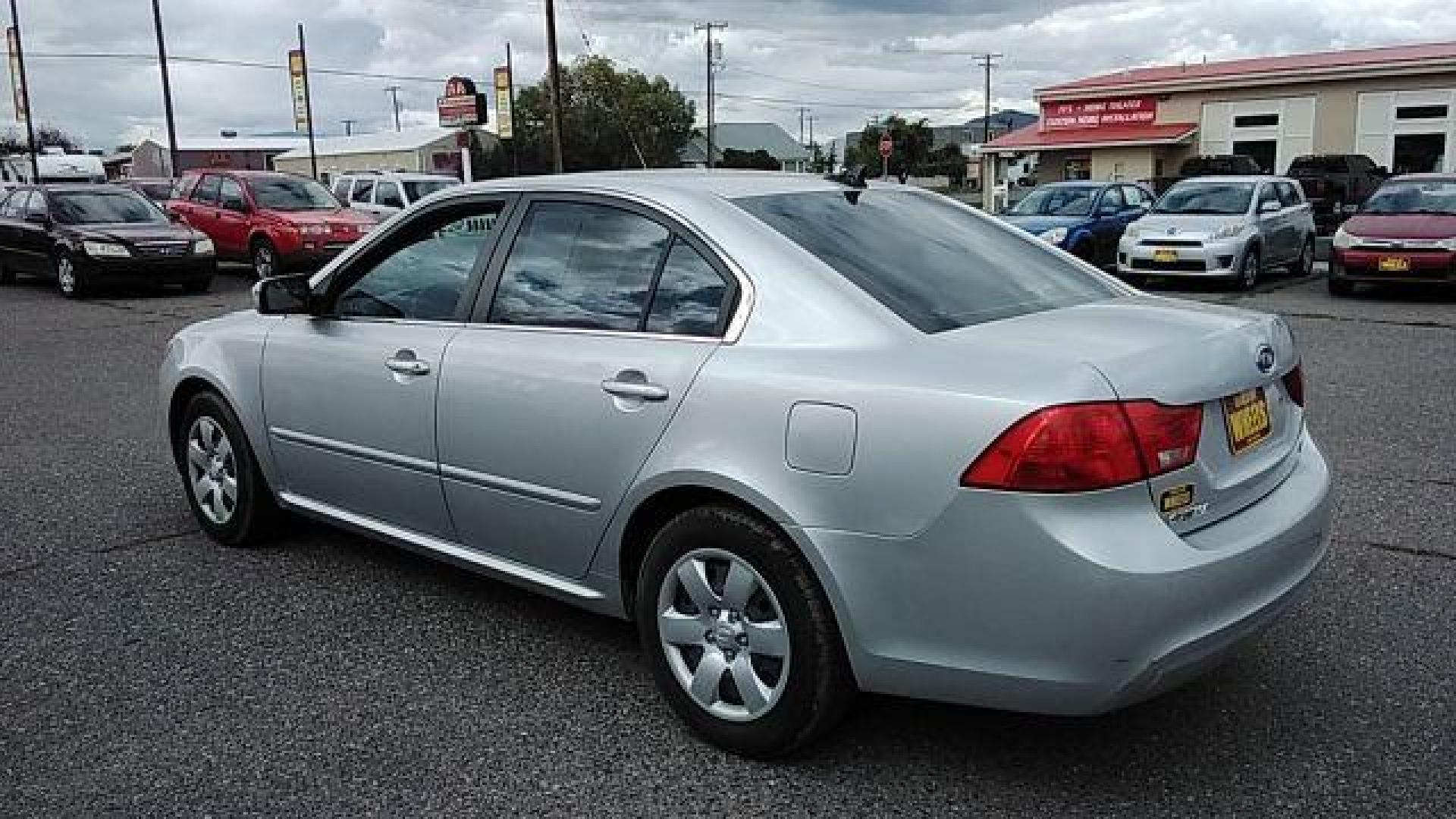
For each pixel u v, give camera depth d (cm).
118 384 927
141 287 1711
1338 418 731
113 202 1703
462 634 407
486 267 390
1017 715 344
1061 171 4056
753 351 314
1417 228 1378
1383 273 1383
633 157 7894
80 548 502
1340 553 474
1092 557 261
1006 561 269
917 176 7312
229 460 492
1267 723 336
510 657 389
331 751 328
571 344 353
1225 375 298
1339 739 326
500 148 6475
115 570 474
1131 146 3819
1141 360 284
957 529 274
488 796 304
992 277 357
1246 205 1592
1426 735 327
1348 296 1468
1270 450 321
